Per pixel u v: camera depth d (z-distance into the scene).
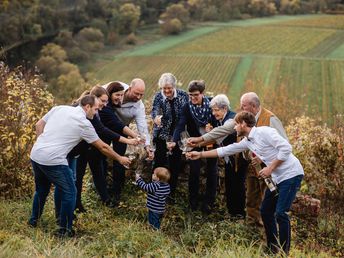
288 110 27.22
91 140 5.70
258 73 57.12
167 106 6.85
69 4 77.12
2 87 7.87
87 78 52.25
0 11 55.97
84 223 6.25
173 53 68.88
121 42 76.56
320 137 9.52
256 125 6.05
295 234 7.21
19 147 7.46
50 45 59.22
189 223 6.61
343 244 7.21
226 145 6.57
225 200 7.40
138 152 7.51
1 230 5.54
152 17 90.06
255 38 75.56
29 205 6.68
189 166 7.38
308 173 9.41
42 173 5.75
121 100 6.62
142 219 6.83
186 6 91.44
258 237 6.46
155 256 5.27
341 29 79.44
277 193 5.64
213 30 83.31
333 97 48.38
